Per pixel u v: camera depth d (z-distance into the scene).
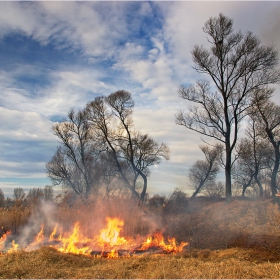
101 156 38.66
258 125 31.62
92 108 37.09
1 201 21.20
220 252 11.69
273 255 10.88
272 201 21.02
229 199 24.06
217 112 25.83
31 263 9.48
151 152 37.78
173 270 8.45
